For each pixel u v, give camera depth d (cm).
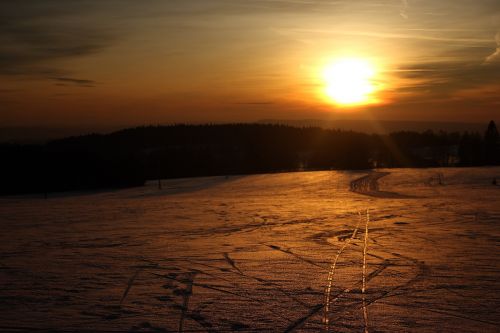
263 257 1258
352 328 708
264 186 5094
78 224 2148
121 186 5666
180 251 1372
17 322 757
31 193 5053
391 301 842
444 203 2916
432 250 1335
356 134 11888
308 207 2823
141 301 861
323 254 1293
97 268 1153
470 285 944
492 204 2808
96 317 776
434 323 727
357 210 2594
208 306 823
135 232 1825
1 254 1379
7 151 5762
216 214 2488
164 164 8344
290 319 751
